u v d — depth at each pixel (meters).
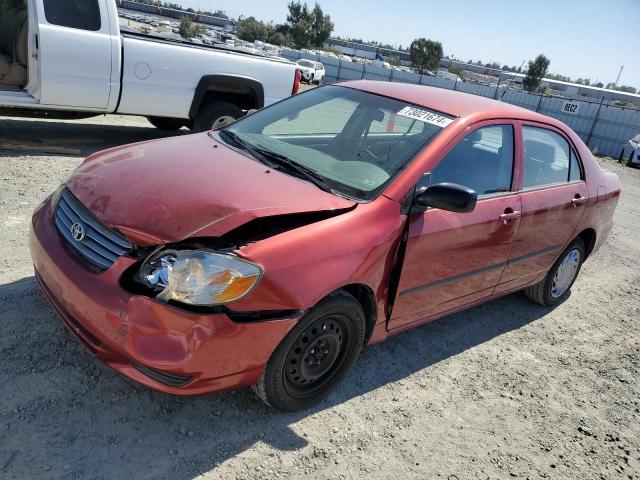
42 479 2.26
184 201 2.63
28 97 6.35
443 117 3.51
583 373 4.05
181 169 2.97
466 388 3.56
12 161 6.19
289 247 2.56
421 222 3.12
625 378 4.09
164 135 8.77
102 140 7.77
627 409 3.70
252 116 4.09
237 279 2.38
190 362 2.34
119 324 2.35
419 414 3.20
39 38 6.06
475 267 3.67
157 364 2.31
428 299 3.46
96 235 2.61
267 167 3.20
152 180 2.83
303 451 2.71
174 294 2.34
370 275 2.88
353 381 3.36
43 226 2.90
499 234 3.69
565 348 4.39
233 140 3.63
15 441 2.41
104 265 2.51
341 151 3.47
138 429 2.62
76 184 2.93
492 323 4.58
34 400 2.66
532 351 4.24
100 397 2.76
